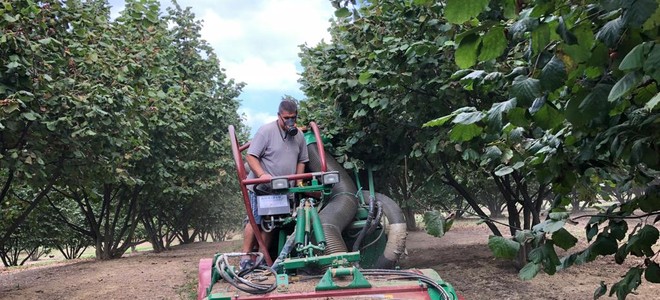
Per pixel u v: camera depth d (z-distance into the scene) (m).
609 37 2.37
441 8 7.03
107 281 11.63
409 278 3.98
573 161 3.44
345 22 8.17
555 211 3.62
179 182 17.75
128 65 10.34
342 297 3.56
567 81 2.72
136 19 11.74
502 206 31.08
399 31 7.50
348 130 8.12
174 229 25.19
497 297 7.76
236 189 23.16
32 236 20.16
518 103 2.45
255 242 5.29
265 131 5.23
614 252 3.28
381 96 7.76
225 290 3.87
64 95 8.90
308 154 5.98
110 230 20.73
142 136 11.80
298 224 4.45
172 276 12.07
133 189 18.33
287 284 3.85
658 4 2.13
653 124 2.88
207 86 18.50
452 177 9.34
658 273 3.11
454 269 10.09
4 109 7.34
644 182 3.49
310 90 8.26
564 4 2.42
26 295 10.20
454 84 7.11
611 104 2.53
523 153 4.13
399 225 5.80
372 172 8.06
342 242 4.86
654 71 2.07
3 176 12.35
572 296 7.60
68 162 10.00
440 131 7.65
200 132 18.25
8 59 7.92
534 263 3.15
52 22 8.97
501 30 2.47
